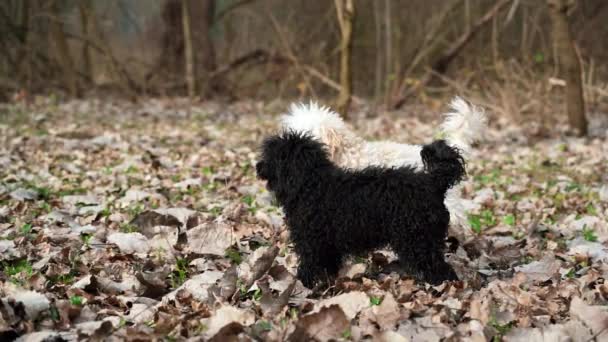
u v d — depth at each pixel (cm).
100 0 2505
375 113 1898
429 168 543
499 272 607
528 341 447
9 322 457
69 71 2162
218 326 461
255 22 2408
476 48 2092
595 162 1162
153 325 471
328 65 2278
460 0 2012
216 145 1311
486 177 1043
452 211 708
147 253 632
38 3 2205
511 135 1477
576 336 452
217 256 625
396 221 534
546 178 1065
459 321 484
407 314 484
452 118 731
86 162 1102
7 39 2156
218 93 2300
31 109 1816
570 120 1472
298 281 559
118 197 870
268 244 675
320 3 2325
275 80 2223
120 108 1947
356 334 452
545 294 535
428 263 543
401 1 2217
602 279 570
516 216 829
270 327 462
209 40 2352
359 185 544
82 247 644
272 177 566
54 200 830
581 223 778
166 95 2269
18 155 1128
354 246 554
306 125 719
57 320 467
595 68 1895
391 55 2230
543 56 1825
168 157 1167
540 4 1955
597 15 2062
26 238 665
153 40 2495
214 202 846
